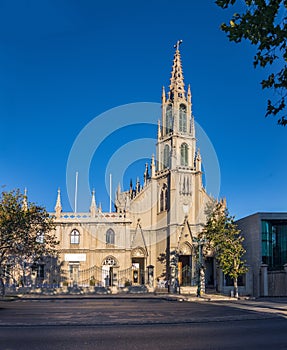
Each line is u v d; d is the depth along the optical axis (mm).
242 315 34000
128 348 19109
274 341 21297
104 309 38844
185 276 84625
